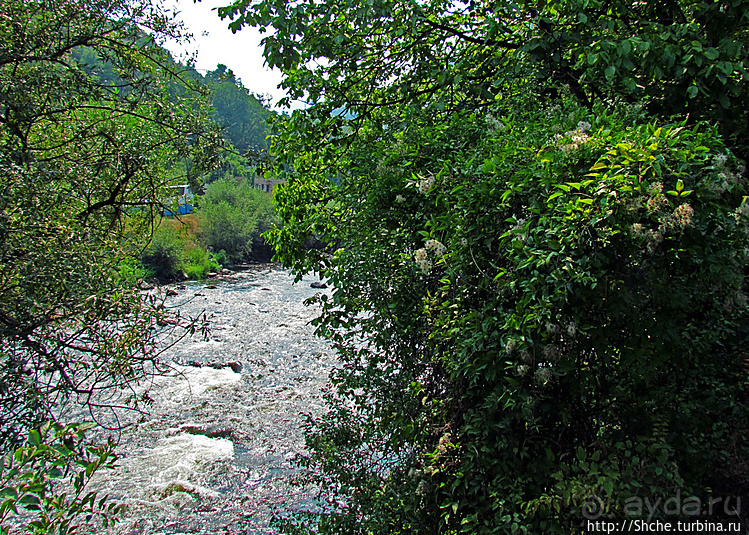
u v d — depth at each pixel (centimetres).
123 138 463
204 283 2200
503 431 275
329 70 531
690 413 270
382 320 377
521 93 420
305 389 1005
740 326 272
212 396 966
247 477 716
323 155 560
